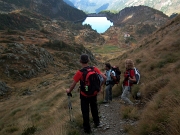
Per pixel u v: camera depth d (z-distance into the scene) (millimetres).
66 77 54188
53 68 93562
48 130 6570
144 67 14680
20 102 29203
